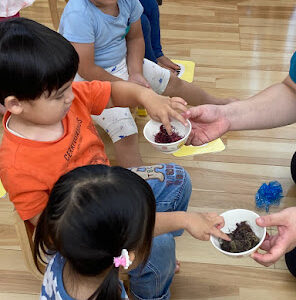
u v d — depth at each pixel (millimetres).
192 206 1751
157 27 2229
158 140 1270
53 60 953
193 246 1623
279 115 1384
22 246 1104
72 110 1221
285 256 1501
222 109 1354
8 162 1062
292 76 1340
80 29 1625
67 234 776
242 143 2012
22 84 960
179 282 1515
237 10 2928
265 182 1840
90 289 867
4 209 1754
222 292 1484
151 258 1208
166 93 2027
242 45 2609
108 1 1610
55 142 1116
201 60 2502
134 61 1879
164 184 1324
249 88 2303
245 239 1104
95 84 1311
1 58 938
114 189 785
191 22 2816
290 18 2842
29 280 1537
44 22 2713
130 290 1367
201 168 1909
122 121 1711
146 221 819
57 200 801
